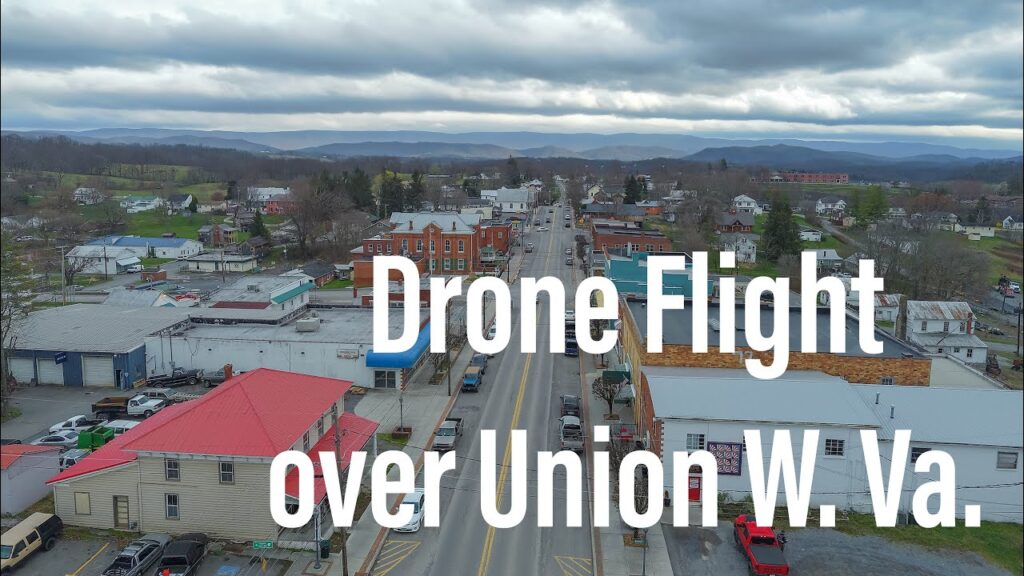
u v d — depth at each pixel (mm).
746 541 30734
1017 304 103562
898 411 35281
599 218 165125
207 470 31766
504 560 30922
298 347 54188
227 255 123500
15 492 34406
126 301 73875
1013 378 69562
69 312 64500
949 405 35406
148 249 132875
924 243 107688
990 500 33875
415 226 108000
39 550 30719
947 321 74312
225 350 55188
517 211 181375
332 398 37906
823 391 36031
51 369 54438
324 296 95562
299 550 31406
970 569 30109
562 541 32469
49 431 44344
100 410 47594
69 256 112875
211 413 33438
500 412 48781
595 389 50156
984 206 183250
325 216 140000
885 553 31219
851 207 193750
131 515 32625
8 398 49500
